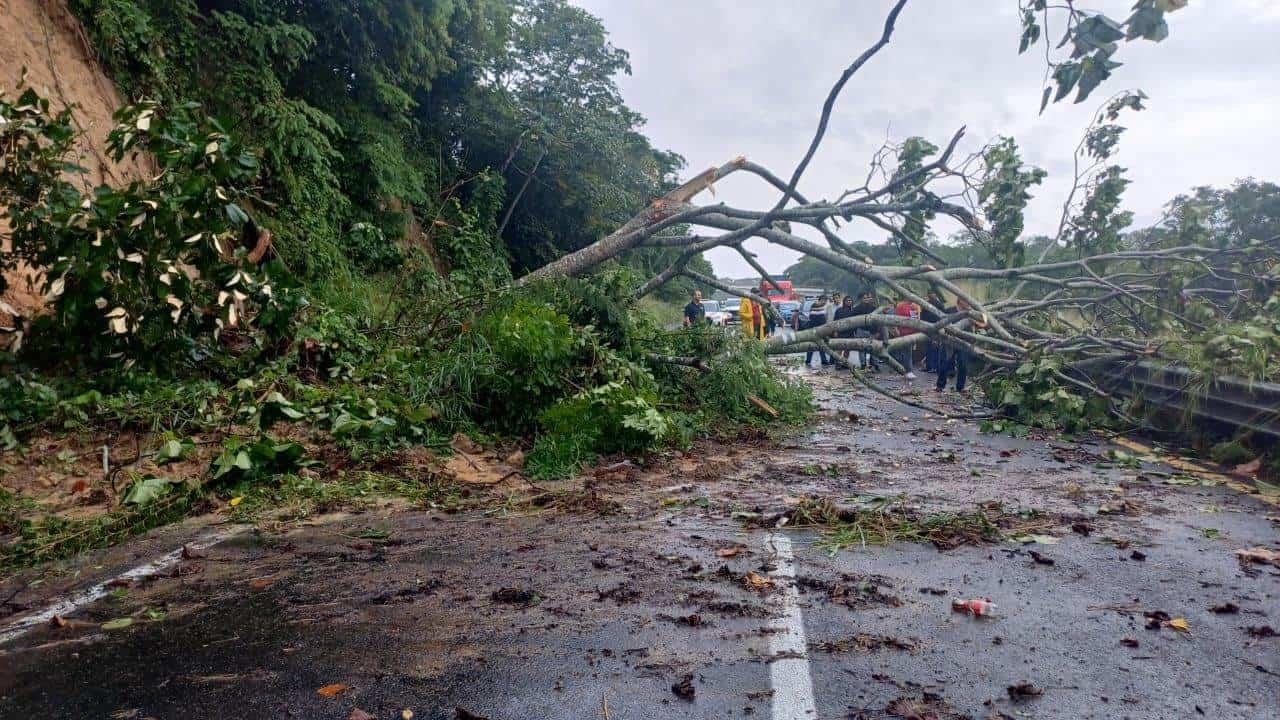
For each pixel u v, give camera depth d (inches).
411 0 644.7
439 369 327.3
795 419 421.4
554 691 115.7
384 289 613.6
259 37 502.6
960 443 362.6
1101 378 414.9
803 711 110.0
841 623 142.6
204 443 254.1
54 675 120.6
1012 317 473.1
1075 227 496.1
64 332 269.6
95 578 165.3
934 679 120.3
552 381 323.9
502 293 390.6
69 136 280.5
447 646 131.7
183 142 280.4
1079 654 130.0
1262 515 225.9
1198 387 331.9
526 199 1145.4
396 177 679.7
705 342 425.7
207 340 310.0
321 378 341.1
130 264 264.8
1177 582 166.7
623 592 158.2
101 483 222.7
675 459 309.4
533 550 188.2
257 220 472.4
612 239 478.3
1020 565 178.7
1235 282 420.8
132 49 421.7
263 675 120.6
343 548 188.1
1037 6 159.3
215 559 178.5
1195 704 113.0
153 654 128.3
